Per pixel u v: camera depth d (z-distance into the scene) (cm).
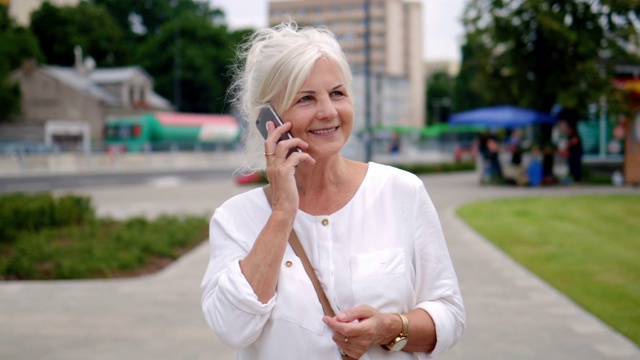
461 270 831
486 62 2428
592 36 2136
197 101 7700
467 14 2325
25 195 1347
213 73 7681
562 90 2166
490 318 609
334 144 205
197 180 3150
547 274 803
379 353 203
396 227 208
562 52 2233
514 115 2219
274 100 208
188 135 5962
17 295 732
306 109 204
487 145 2378
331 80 204
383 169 217
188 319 622
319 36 209
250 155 219
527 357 498
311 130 205
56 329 590
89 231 1127
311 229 206
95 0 9269
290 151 204
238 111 224
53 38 7450
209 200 1920
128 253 938
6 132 5656
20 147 4094
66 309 664
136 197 2059
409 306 207
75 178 3316
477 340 543
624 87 2150
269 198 213
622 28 2119
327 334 198
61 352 524
